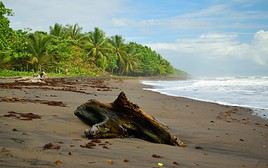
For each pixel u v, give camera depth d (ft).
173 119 41.65
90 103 29.86
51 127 26.91
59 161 15.85
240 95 88.07
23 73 160.04
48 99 51.83
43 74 127.54
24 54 169.17
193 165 18.98
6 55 160.76
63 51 208.74
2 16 135.64
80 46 265.75
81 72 240.12
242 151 25.72
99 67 275.18
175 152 22.58
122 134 26.30
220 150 25.71
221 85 140.15
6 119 27.68
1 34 136.98
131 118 27.04
